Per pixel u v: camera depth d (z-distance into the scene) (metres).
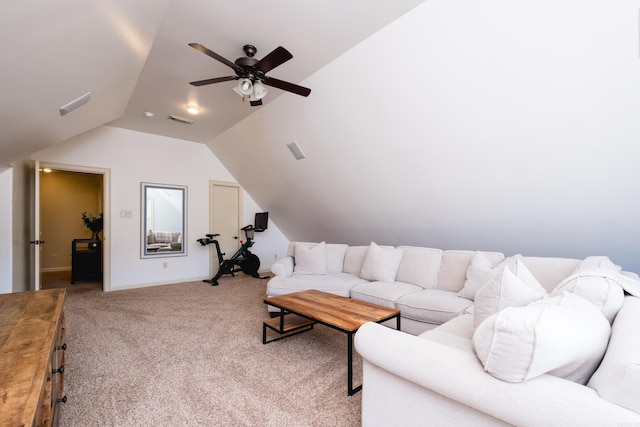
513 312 0.97
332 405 1.73
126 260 4.73
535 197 2.59
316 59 2.62
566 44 1.70
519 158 2.38
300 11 2.05
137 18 1.80
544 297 1.30
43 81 1.72
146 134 4.90
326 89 2.93
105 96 2.72
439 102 2.41
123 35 1.85
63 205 6.63
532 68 1.88
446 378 1.00
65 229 6.64
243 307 3.75
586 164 2.14
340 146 3.44
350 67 2.61
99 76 2.19
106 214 4.55
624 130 1.85
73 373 2.08
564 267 2.26
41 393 0.75
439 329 1.81
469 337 1.65
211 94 3.39
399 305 2.65
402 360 1.12
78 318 3.29
